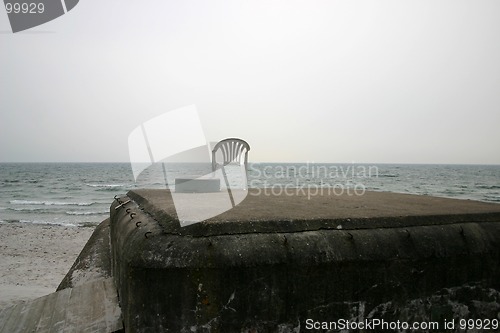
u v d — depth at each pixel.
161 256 1.82
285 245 1.94
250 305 1.84
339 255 1.97
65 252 11.55
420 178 54.19
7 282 8.07
